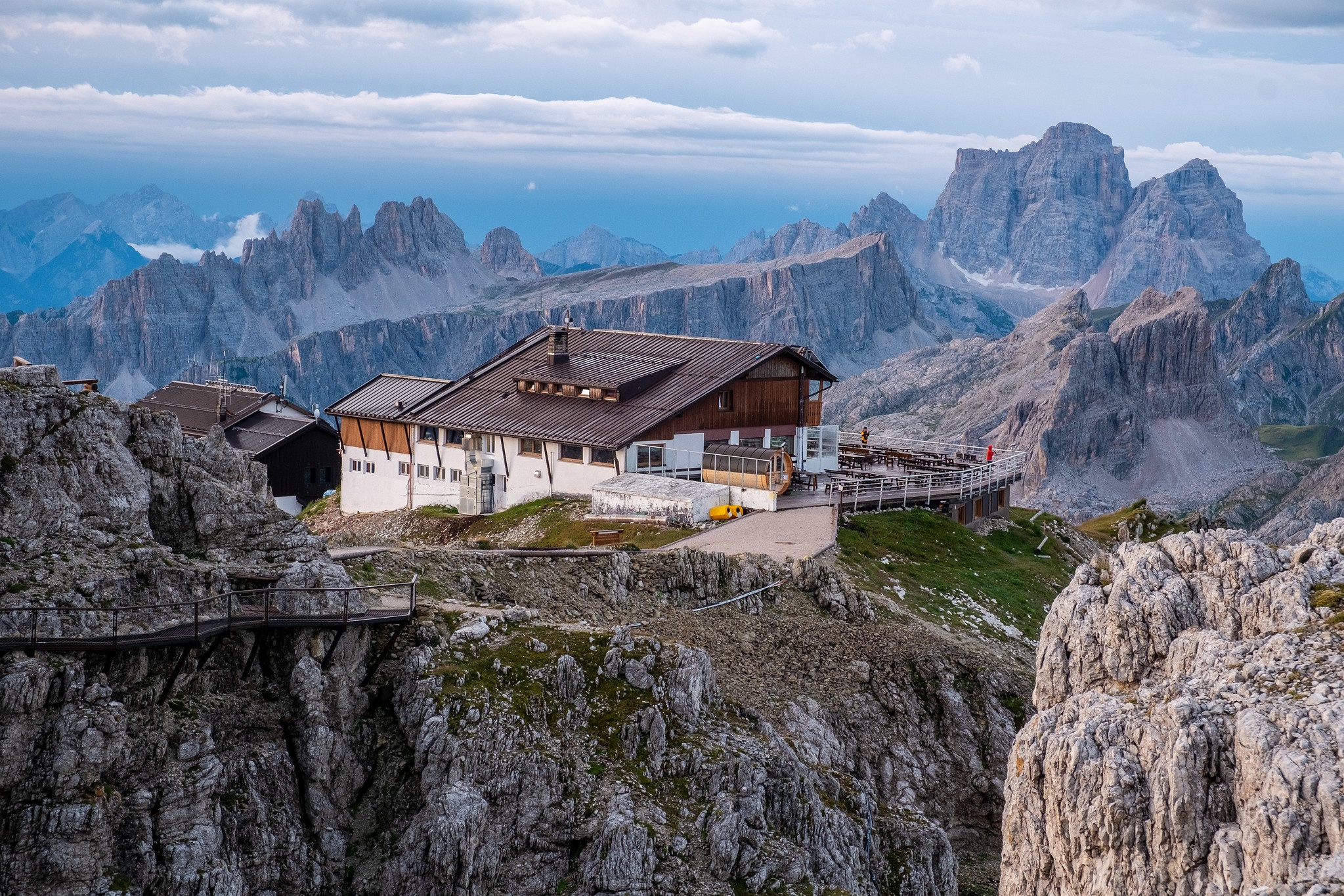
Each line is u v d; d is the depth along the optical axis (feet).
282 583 165.68
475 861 154.40
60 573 151.33
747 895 164.14
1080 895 152.46
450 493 364.17
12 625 143.02
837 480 338.95
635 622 218.38
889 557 291.38
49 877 135.03
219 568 164.96
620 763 169.37
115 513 162.50
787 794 178.40
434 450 367.86
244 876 147.95
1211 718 146.20
